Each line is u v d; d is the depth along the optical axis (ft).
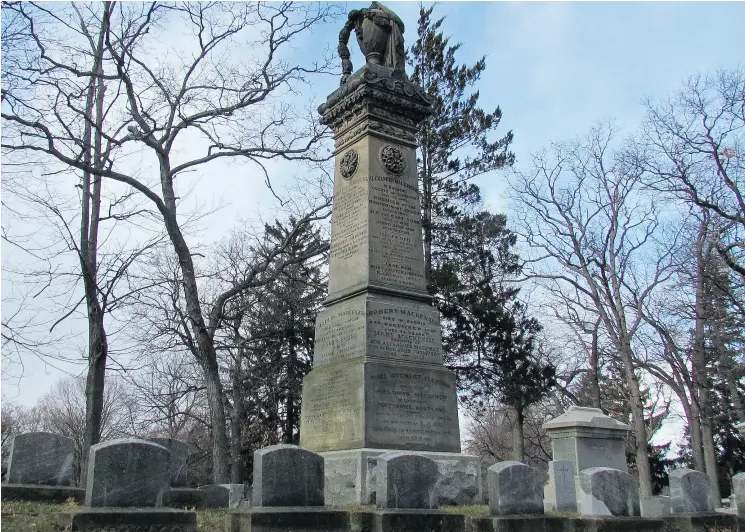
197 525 30.50
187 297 78.89
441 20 118.32
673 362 109.91
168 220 77.41
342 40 58.29
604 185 109.60
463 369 110.63
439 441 45.68
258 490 29.66
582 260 109.50
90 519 26.04
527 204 114.42
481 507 40.45
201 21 78.23
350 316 48.03
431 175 114.62
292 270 104.83
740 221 94.27
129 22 73.87
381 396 44.21
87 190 76.33
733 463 135.64
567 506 49.73
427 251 111.75
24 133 68.08
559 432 68.74
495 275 114.73
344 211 52.70
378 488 30.89
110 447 27.55
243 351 111.14
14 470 37.86
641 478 101.96
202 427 139.13
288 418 118.73
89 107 76.59
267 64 81.35
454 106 115.65
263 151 81.66
